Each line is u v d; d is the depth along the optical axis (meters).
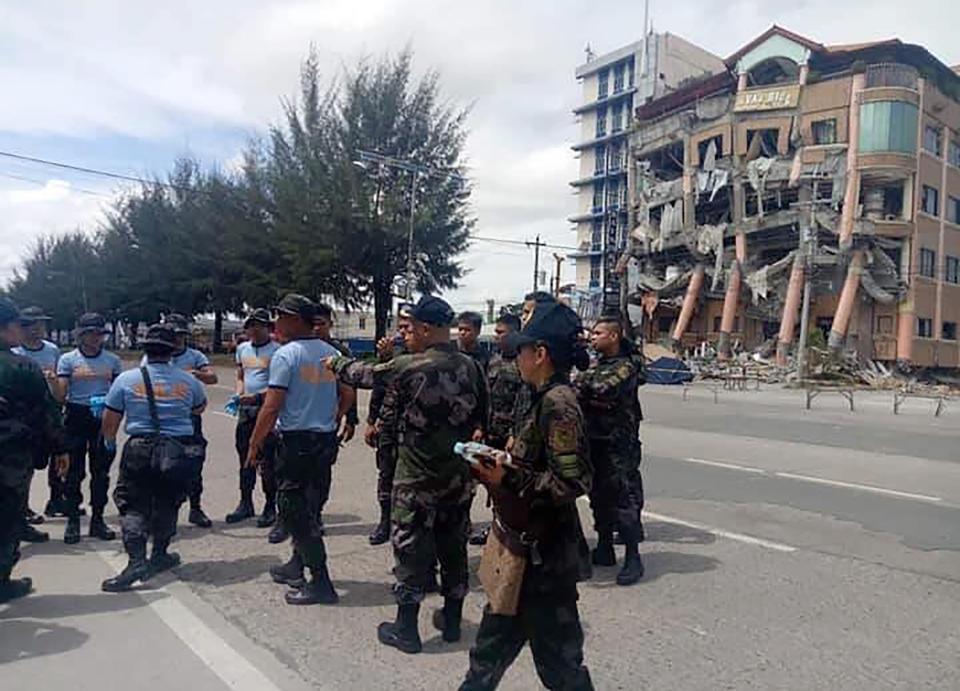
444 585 4.01
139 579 4.82
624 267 51.31
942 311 40.22
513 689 3.45
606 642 4.03
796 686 3.53
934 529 6.59
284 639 3.99
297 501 4.48
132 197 52.25
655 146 48.88
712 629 4.23
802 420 17.09
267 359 6.64
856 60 38.88
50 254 69.00
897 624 4.33
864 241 37.50
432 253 37.03
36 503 7.25
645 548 5.94
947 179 40.50
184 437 5.07
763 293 40.38
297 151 38.28
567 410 2.65
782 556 5.71
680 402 22.73
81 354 6.09
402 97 37.28
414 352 4.15
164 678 3.52
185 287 47.78
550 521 2.71
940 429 15.33
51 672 3.57
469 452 2.66
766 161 40.91
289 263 37.88
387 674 3.58
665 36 63.88
